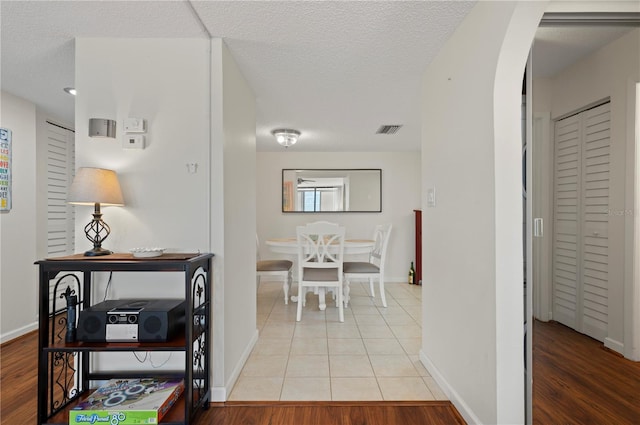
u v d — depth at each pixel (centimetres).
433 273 207
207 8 156
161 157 182
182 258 160
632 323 162
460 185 169
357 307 366
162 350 151
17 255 274
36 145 304
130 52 183
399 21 166
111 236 181
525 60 135
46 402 152
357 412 171
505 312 137
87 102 182
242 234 225
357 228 513
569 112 164
